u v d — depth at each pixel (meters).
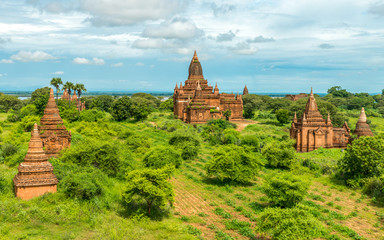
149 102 167.25
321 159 52.44
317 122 64.06
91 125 72.25
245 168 40.34
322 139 63.25
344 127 69.94
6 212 25.95
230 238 25.02
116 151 40.56
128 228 25.16
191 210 31.61
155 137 75.88
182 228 26.27
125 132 68.88
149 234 24.95
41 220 25.75
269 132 90.12
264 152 52.09
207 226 27.70
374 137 43.44
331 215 30.42
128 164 41.81
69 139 46.16
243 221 28.81
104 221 26.27
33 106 94.06
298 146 63.81
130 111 107.69
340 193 38.03
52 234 23.67
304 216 24.69
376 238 25.81
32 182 29.72
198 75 117.44
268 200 33.84
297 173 46.28
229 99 118.06
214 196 36.06
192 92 111.69
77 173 32.69
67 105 90.50
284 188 31.19
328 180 42.97
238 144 65.50
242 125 103.19
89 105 151.12
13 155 42.88
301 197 31.00
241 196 35.59
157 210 30.17
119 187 35.53
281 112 104.62
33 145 31.09
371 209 32.53
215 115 101.38
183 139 59.12
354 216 30.53
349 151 42.78
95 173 33.56
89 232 24.48
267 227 24.28
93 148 39.34
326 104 103.31
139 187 27.89
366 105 175.25
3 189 30.28
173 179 42.56
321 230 24.81
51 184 30.52
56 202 28.58
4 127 82.81
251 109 128.12
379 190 36.16
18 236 22.59
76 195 29.55
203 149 64.56
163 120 102.44
